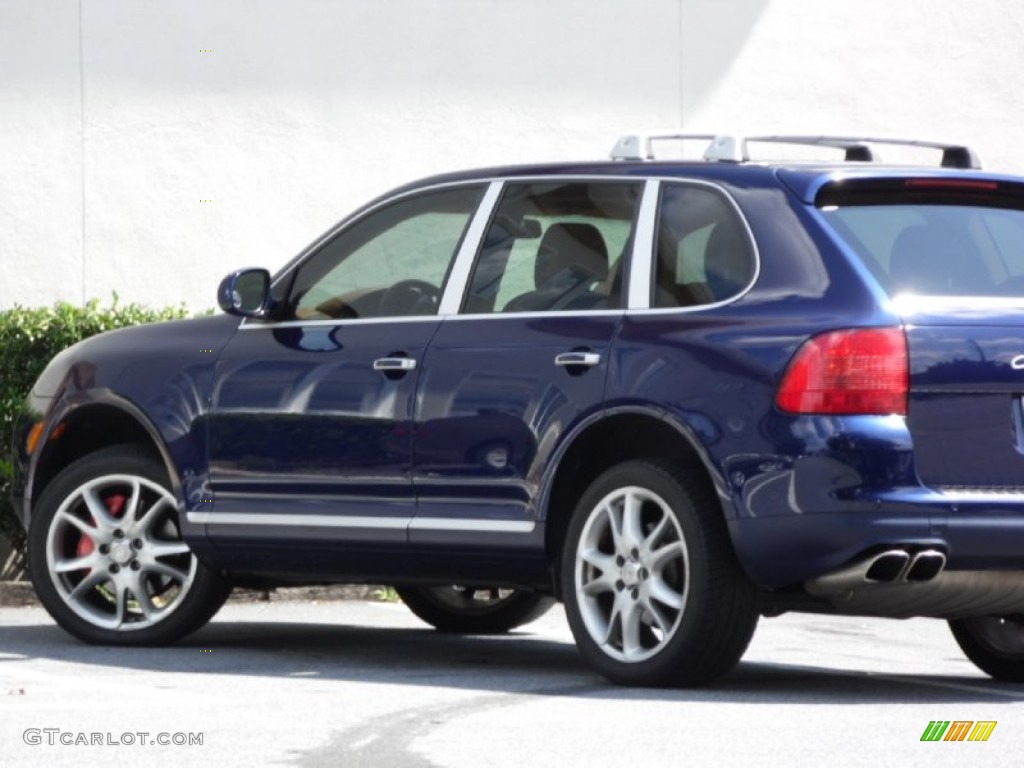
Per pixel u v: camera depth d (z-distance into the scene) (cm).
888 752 1570
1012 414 1902
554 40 3681
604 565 1991
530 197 2133
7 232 3484
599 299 2030
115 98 3516
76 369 2420
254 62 3566
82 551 2428
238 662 2214
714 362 1908
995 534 1870
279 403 2231
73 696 1884
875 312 1867
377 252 2230
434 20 3631
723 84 3772
